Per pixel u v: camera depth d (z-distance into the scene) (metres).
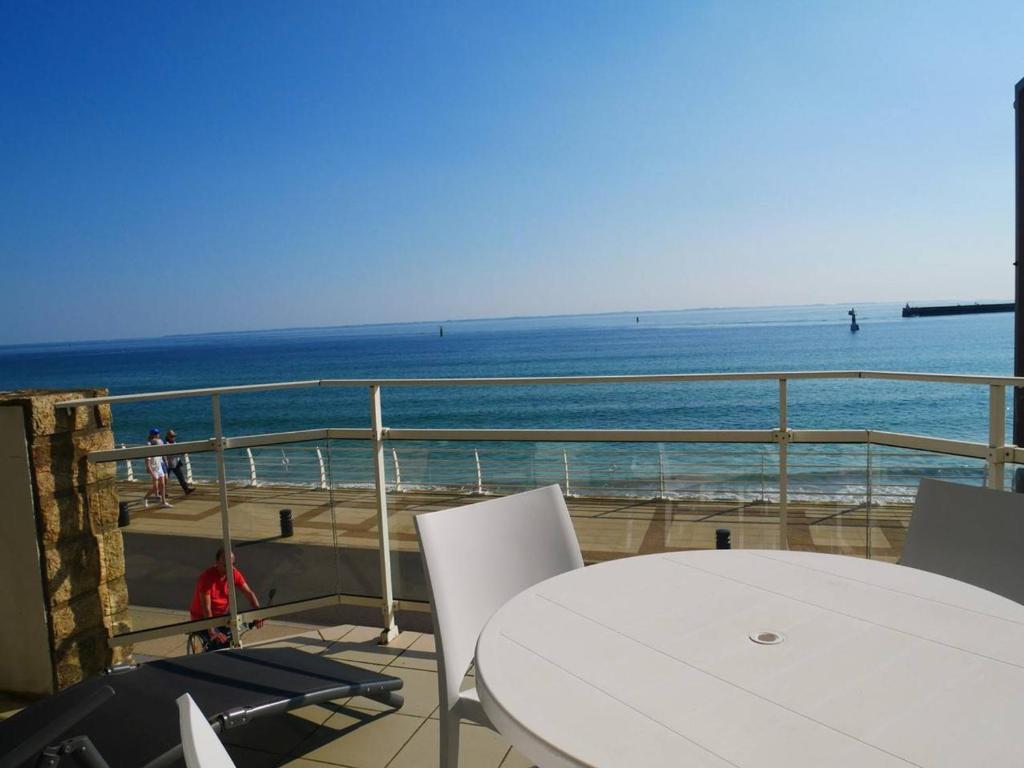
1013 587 1.79
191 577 3.06
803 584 1.50
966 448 2.33
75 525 2.90
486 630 1.31
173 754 1.77
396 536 3.04
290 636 3.12
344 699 2.54
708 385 28.64
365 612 3.29
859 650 1.18
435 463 3.00
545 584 1.55
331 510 3.06
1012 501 1.83
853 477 2.56
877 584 1.50
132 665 2.45
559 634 1.29
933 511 1.96
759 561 1.67
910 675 1.09
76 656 2.88
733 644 1.22
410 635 3.12
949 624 1.28
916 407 26.39
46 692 2.79
